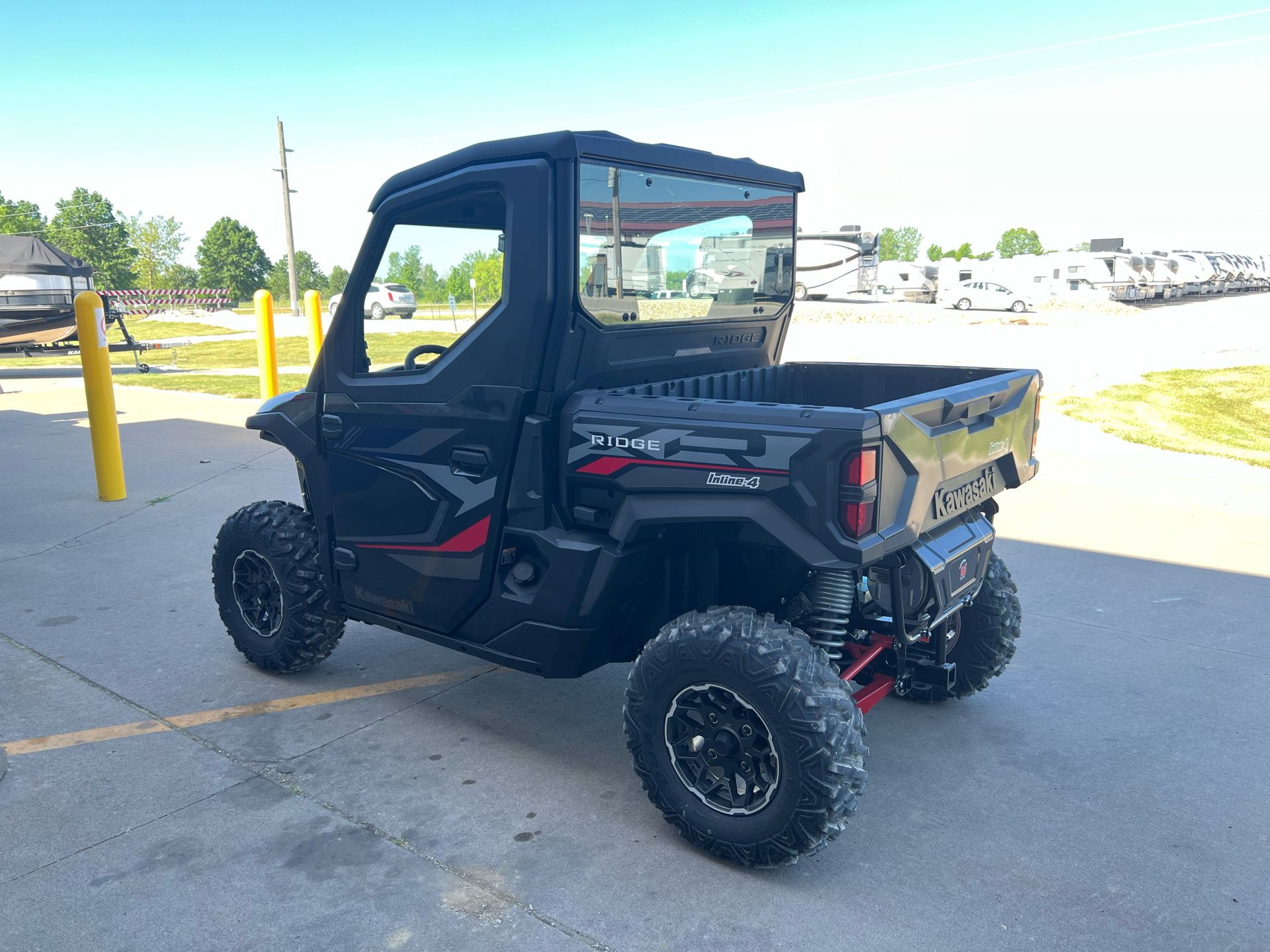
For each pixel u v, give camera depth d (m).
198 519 7.46
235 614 4.62
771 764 2.96
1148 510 7.67
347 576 4.07
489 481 3.41
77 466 9.49
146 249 96.62
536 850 3.18
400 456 3.68
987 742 3.99
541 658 3.46
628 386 3.53
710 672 2.95
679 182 3.56
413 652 4.98
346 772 3.70
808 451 2.73
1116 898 2.94
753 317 4.18
